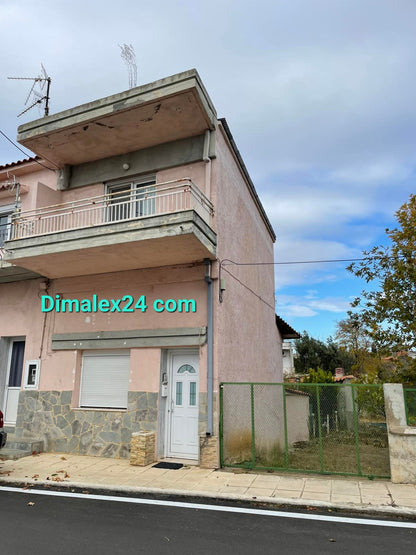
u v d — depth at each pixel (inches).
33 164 468.4
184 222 326.0
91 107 381.1
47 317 434.3
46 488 277.3
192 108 365.7
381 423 373.4
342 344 1395.2
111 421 376.8
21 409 420.8
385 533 200.1
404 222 478.9
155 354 373.4
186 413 366.9
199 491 263.4
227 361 376.2
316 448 411.2
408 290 468.4
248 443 396.5
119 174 429.1
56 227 440.1
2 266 423.2
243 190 491.5
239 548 179.6
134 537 190.9
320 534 197.9
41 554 170.7
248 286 482.0
